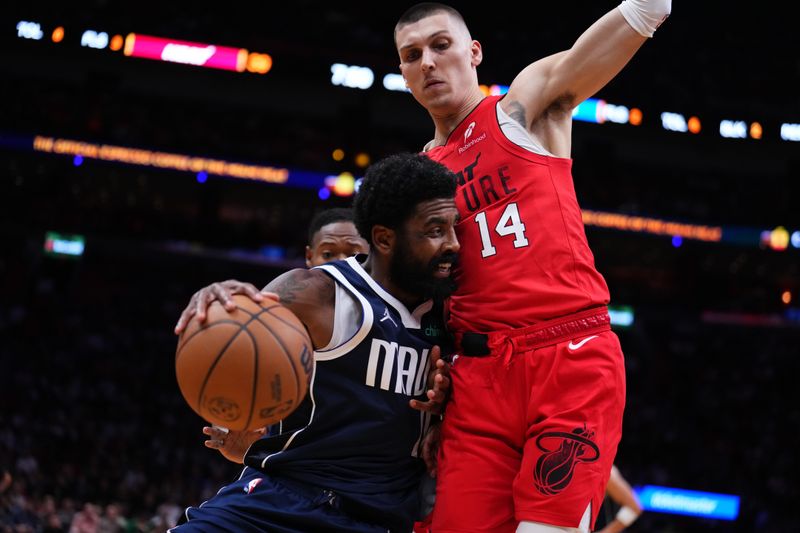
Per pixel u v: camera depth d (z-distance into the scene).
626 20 3.28
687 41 26.72
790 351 27.97
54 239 26.16
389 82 25.97
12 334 23.52
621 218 27.02
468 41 3.68
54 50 24.62
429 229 3.26
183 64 25.11
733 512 21.66
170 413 21.91
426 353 3.41
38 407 20.77
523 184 3.39
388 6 26.58
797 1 26.06
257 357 2.83
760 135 26.44
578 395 3.22
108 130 25.52
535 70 3.49
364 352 3.27
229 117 27.03
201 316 2.86
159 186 27.53
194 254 27.27
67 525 13.41
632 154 28.30
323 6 26.27
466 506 3.32
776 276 29.11
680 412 25.77
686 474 22.59
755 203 27.94
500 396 3.32
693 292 28.58
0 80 25.61
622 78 26.16
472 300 3.42
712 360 27.83
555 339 3.27
